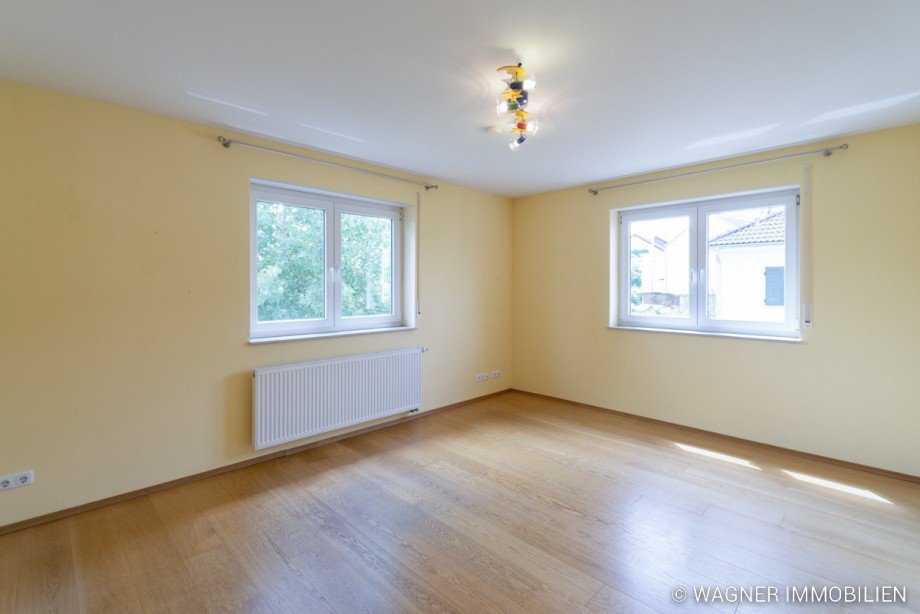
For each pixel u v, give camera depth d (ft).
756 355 11.25
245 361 9.99
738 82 7.24
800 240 10.53
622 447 11.25
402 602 5.76
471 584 6.10
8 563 6.52
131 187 8.38
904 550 6.84
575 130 9.41
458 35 5.90
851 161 9.78
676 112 8.46
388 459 10.51
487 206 15.85
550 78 7.10
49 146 7.54
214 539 7.17
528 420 13.55
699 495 8.65
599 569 6.41
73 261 7.79
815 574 6.29
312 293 11.64
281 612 5.60
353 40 6.04
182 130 8.95
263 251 10.72
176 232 8.93
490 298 16.11
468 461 10.38
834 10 5.32
